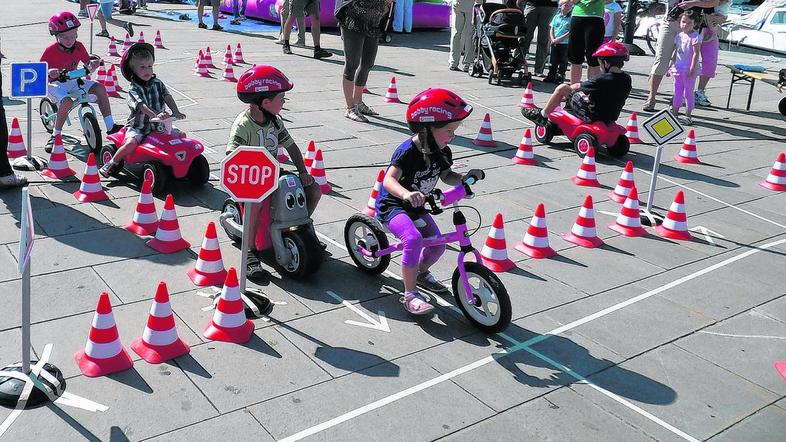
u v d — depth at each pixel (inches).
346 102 416.2
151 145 273.4
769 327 213.9
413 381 175.9
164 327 176.7
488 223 277.0
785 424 168.7
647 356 194.4
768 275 249.1
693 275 245.8
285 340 188.7
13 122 310.2
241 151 186.9
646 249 265.1
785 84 486.0
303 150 346.6
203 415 157.2
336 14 389.7
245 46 636.1
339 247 246.7
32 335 180.9
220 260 216.5
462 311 205.0
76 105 313.9
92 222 249.6
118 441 146.9
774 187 341.1
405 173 200.2
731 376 187.5
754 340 206.1
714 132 442.0
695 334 207.6
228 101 430.3
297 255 217.2
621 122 443.5
